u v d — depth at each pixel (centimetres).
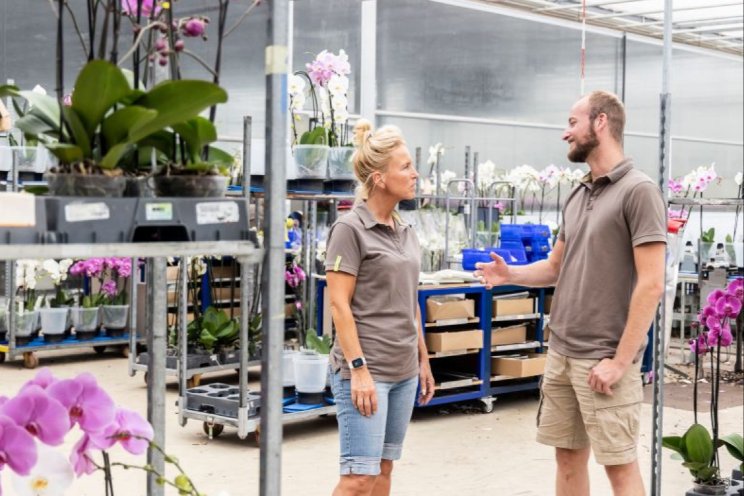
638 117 1141
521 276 332
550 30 1008
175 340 636
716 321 396
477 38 932
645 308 288
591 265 299
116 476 445
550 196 1024
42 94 209
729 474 472
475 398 622
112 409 179
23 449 168
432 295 586
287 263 694
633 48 1120
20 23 711
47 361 747
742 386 726
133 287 655
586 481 322
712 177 854
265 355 187
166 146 207
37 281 777
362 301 289
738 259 799
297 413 521
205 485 437
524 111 984
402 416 297
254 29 787
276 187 187
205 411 527
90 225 175
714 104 1284
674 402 658
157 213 182
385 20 855
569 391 312
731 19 1074
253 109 793
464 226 718
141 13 228
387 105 859
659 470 342
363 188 298
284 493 430
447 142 911
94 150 192
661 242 288
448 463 491
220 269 772
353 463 284
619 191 296
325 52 568
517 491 442
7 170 590
